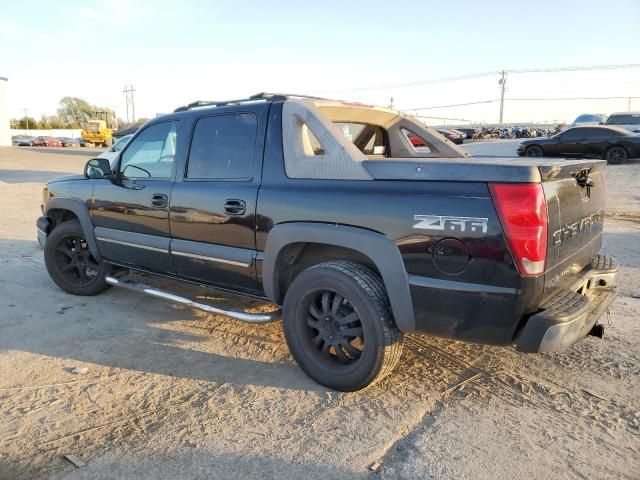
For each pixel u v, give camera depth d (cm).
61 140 6500
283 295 380
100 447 285
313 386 356
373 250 314
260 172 373
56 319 478
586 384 357
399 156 522
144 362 392
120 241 476
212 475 263
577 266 345
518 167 275
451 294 292
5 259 705
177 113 438
